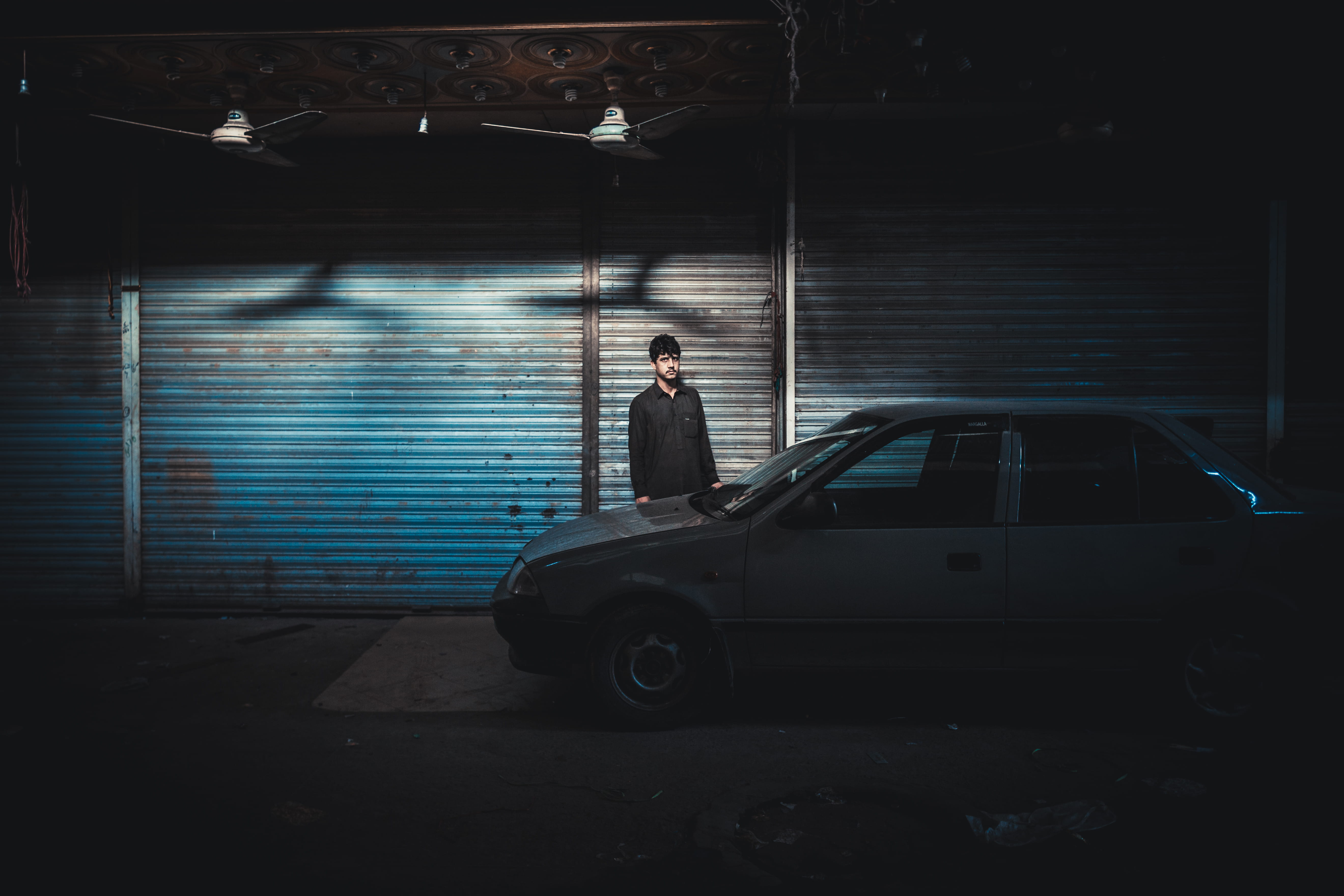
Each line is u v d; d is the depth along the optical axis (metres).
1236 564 3.80
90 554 6.41
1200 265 6.16
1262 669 3.83
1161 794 3.31
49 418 6.38
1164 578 3.81
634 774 3.54
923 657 3.91
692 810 3.20
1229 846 2.91
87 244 6.32
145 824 3.08
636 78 5.17
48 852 2.88
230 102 5.37
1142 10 4.45
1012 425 4.04
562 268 6.35
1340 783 3.41
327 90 5.30
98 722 4.17
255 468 6.39
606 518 4.62
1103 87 5.17
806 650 3.93
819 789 3.37
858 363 6.26
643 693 4.02
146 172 6.30
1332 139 5.96
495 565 6.43
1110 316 6.20
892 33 4.46
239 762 3.66
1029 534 3.86
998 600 3.85
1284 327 6.14
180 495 6.39
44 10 4.36
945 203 6.21
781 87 5.34
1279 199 6.09
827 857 2.84
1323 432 6.17
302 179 6.32
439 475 6.41
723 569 3.91
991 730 4.04
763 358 6.38
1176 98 5.39
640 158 5.46
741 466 6.41
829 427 4.84
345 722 4.18
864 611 3.88
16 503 6.40
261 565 6.41
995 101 5.65
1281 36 4.59
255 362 6.36
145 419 6.38
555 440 6.40
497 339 6.37
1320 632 3.79
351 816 3.15
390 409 6.39
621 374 6.38
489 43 4.56
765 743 3.88
